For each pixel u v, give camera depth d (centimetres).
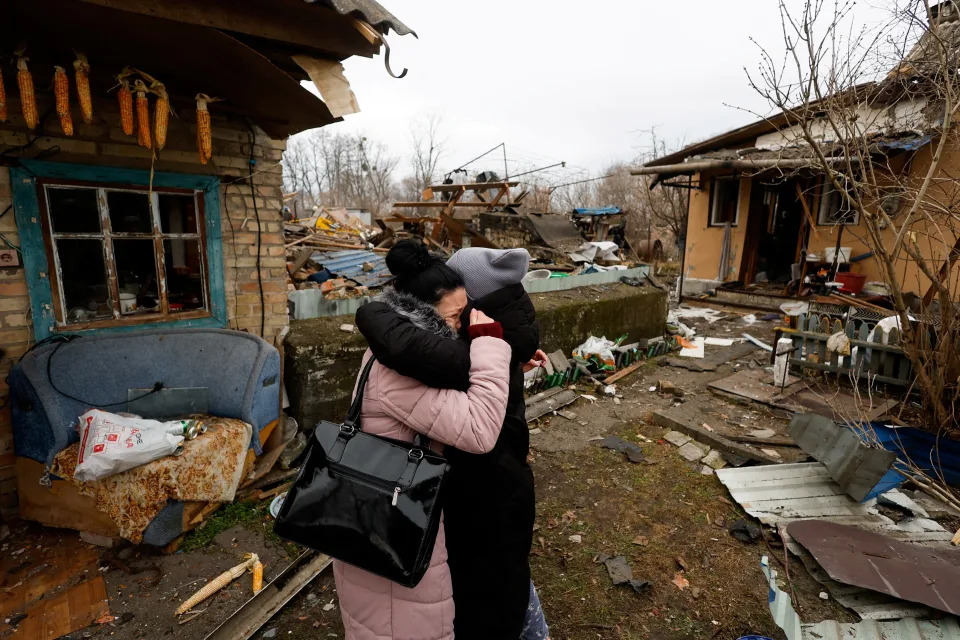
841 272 870
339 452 139
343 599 145
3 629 237
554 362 588
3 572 273
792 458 407
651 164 1241
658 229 2317
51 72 277
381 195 3759
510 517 156
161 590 263
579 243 1068
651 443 444
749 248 1159
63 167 309
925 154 730
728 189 1195
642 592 266
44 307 315
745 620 248
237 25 246
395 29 259
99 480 275
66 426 292
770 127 1006
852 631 230
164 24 227
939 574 255
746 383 580
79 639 232
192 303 383
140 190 342
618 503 351
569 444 445
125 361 328
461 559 155
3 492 311
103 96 309
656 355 725
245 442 328
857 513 322
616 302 695
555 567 288
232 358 351
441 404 134
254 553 292
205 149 289
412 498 130
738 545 303
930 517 319
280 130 384
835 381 559
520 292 169
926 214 418
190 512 298
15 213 299
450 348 136
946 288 393
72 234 323
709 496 356
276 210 404
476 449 135
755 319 969
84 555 287
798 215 1260
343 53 293
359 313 144
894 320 500
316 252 615
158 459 282
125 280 353
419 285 147
